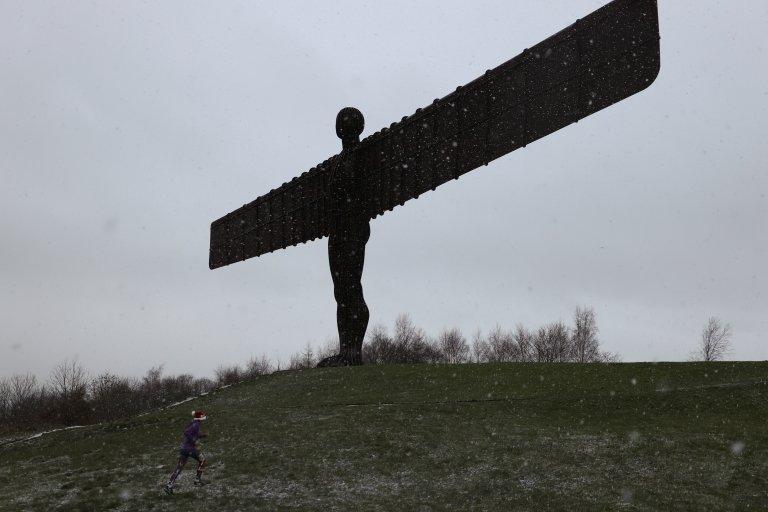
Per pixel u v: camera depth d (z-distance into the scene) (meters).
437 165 30.16
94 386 64.62
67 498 16.94
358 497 16.31
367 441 20.11
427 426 21.39
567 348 76.06
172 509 15.80
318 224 37.06
